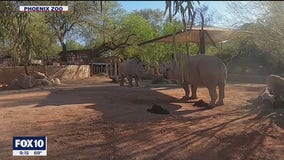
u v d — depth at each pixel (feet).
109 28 122.42
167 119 36.88
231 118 37.45
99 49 130.11
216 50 114.21
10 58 88.89
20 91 65.00
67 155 26.89
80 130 32.65
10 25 41.55
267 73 89.30
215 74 45.98
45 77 83.46
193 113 40.32
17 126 33.96
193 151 27.68
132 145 28.84
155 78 85.46
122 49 134.31
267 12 45.39
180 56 50.42
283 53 48.70
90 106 43.83
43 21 89.66
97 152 27.43
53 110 41.29
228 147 28.48
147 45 138.10
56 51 113.80
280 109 42.55
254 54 91.91
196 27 73.72
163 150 27.81
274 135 31.14
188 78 49.62
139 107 43.57
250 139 30.17
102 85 80.84
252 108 43.65
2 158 26.45
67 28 105.81
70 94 57.16
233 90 64.18
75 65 115.85
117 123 35.06
